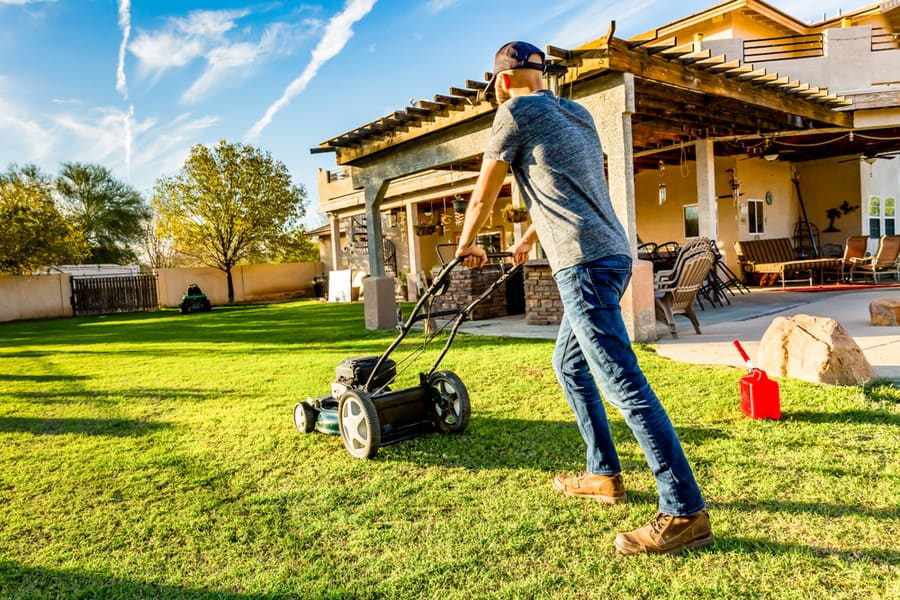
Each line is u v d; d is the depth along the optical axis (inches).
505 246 743.7
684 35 558.6
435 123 329.1
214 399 204.7
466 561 82.8
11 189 921.5
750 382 135.5
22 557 93.1
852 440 117.5
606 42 237.8
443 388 147.6
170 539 96.7
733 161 525.0
